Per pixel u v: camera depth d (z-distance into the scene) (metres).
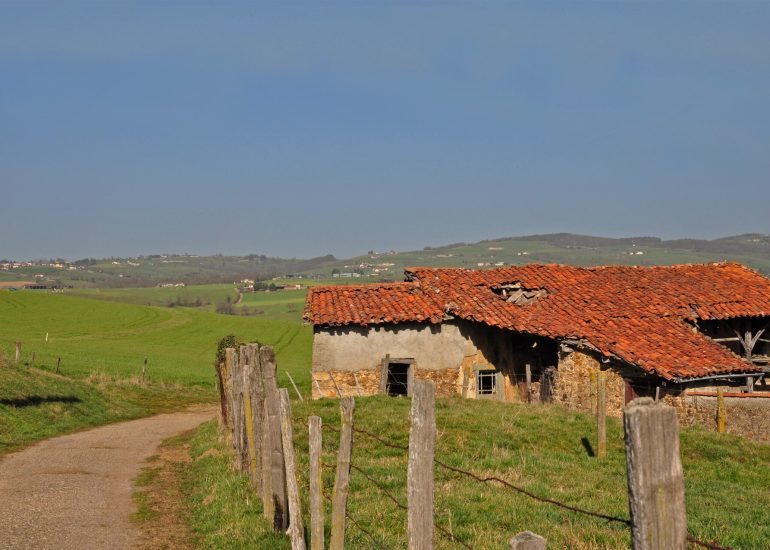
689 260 198.00
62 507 12.82
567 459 16.53
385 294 30.52
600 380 17.34
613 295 30.27
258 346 12.23
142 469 17.03
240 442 14.20
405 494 11.78
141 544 10.66
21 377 29.45
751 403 21.77
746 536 10.47
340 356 28.53
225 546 9.98
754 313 29.38
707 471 17.34
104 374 41.97
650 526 3.36
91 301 100.50
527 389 29.03
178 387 43.03
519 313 28.83
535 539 4.26
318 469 8.12
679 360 24.64
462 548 8.95
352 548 8.97
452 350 28.78
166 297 147.50
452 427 18.61
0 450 19.66
